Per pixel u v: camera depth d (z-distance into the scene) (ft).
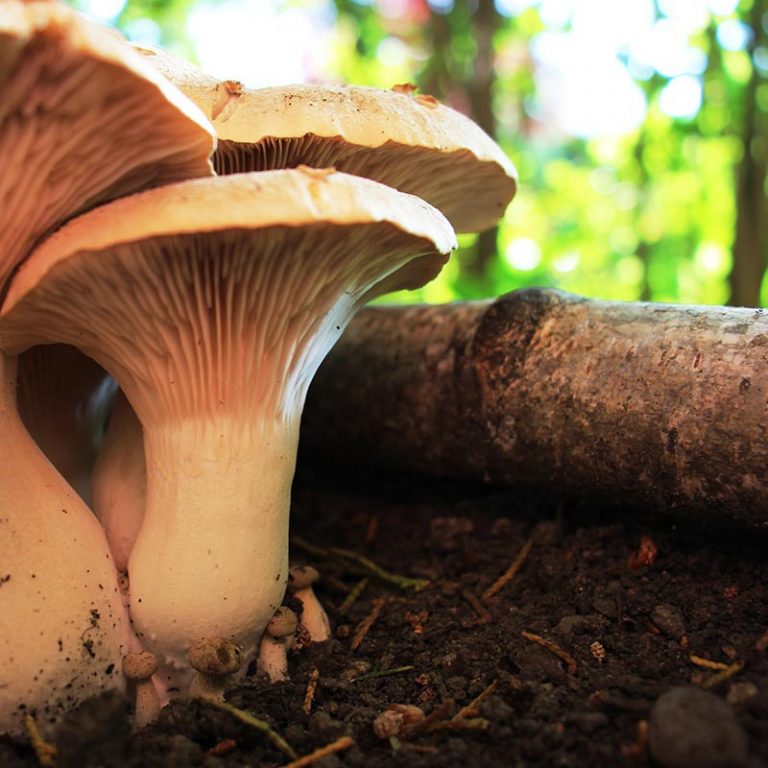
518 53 2.65
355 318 1.20
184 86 0.83
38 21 0.52
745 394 0.73
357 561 1.03
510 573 0.93
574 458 0.88
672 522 0.90
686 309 0.84
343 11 2.57
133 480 0.83
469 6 2.20
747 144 1.80
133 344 0.72
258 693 0.73
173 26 2.85
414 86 0.91
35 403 0.91
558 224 2.84
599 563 0.89
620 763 0.60
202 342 0.69
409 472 1.18
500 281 2.17
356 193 0.61
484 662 0.78
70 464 0.96
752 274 1.78
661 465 0.79
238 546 0.73
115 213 0.61
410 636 0.85
